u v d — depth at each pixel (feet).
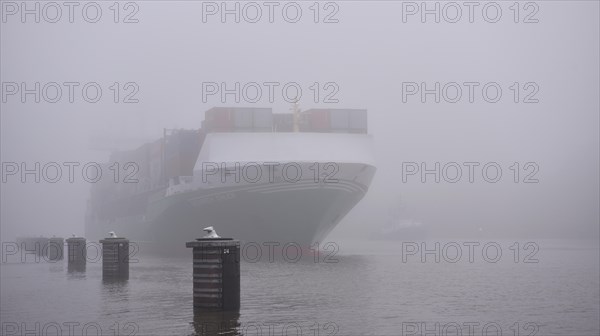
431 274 110.11
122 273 99.25
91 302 65.00
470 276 104.73
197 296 57.26
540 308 61.72
